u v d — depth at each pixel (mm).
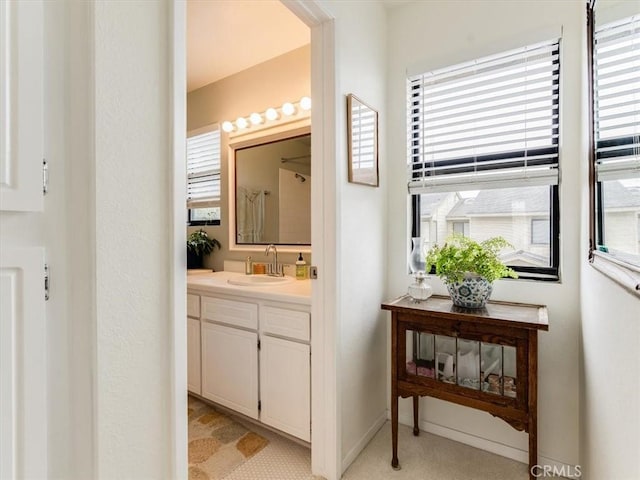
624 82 856
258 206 2719
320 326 1668
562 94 1673
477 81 1924
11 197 655
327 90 1629
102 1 762
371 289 1977
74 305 745
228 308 2100
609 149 980
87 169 747
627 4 840
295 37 2328
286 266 2523
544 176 1740
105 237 771
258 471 1698
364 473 1691
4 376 659
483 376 1601
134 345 826
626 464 806
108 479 780
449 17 1960
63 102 733
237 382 2057
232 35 2299
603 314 1063
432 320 1653
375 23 2010
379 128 2061
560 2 1665
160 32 867
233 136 2838
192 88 3107
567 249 1671
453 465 1747
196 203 3139
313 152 1685
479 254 1663
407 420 2115
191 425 2098
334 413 1634
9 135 654
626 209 817
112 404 787
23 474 677
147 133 844
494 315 1548
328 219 1642
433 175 2066
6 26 651
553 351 1702
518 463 1762
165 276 887
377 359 2055
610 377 974
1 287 656
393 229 2164
